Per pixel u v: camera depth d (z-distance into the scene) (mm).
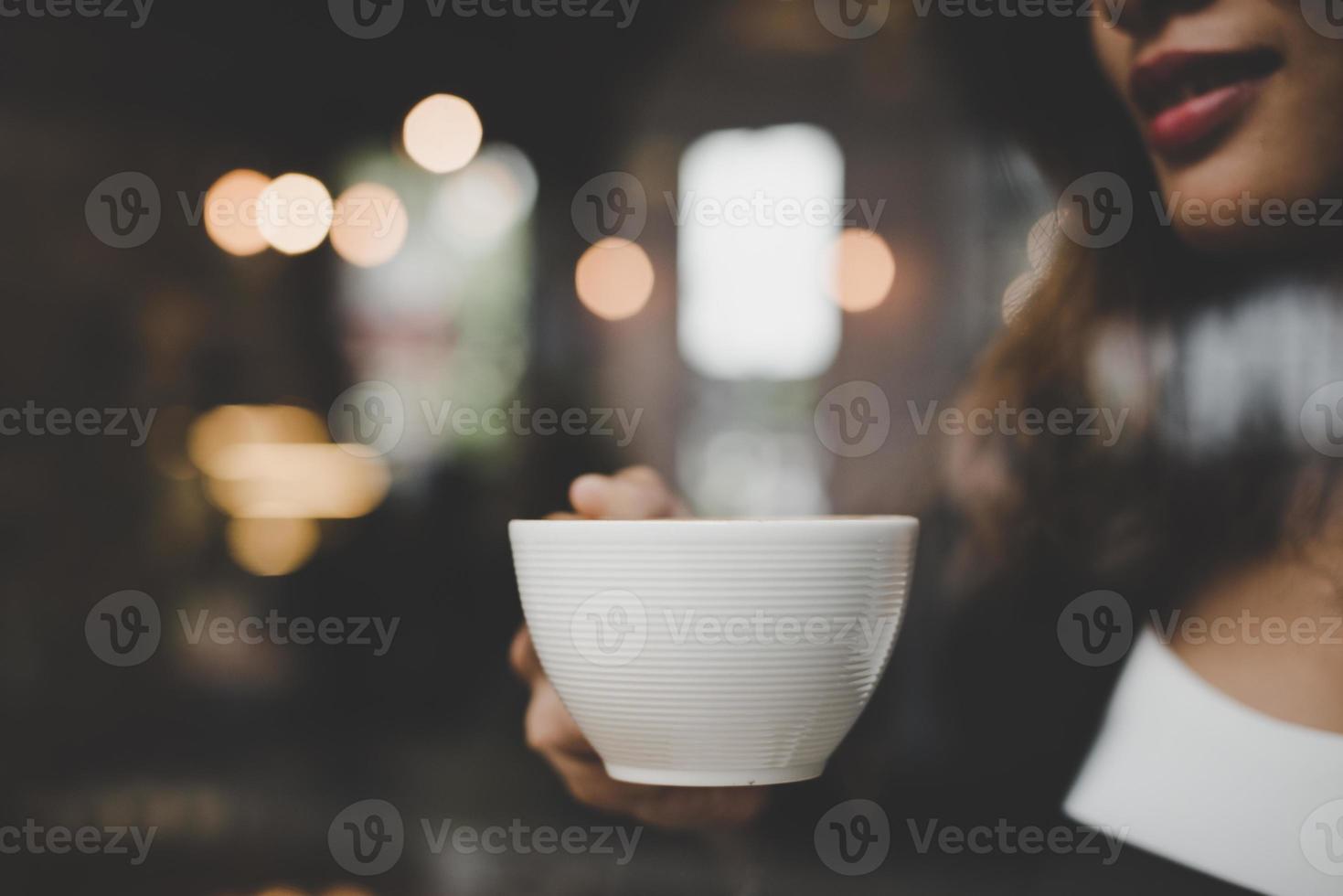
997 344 815
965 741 690
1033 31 726
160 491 3986
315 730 2814
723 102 5066
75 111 4191
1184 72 566
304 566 3789
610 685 411
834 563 398
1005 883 565
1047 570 727
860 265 4715
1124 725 585
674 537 394
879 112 4719
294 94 4785
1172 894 534
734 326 5094
